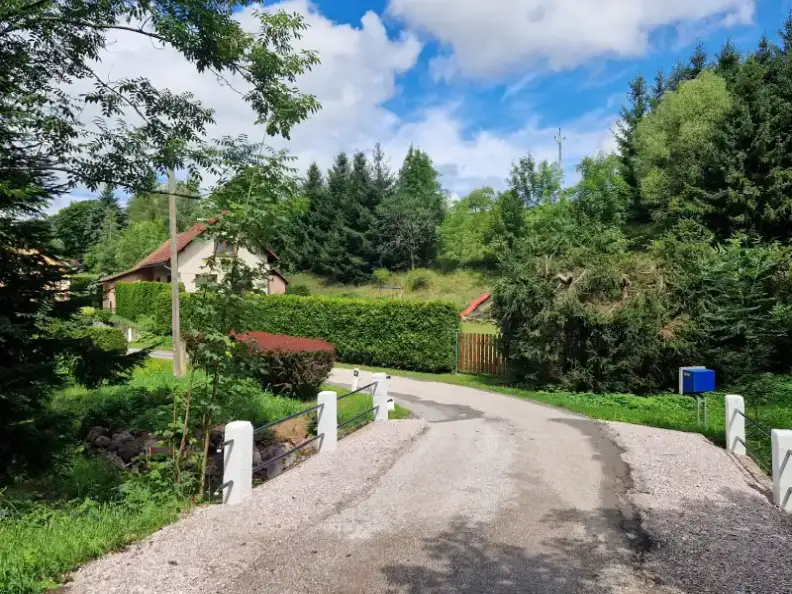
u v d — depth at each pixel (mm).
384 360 23531
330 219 61281
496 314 18031
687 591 4422
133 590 4289
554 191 61344
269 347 13766
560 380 16594
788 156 25953
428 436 10461
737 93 28812
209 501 6812
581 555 5117
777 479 6504
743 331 16062
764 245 21234
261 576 4625
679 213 31672
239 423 6742
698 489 7145
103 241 56781
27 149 8695
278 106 9680
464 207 62875
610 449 9352
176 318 19359
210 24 8742
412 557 5047
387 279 56531
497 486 7281
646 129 41812
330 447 9203
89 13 8859
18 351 7305
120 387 13406
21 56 8547
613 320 15570
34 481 7816
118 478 8328
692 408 13875
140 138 9555
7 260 7199
